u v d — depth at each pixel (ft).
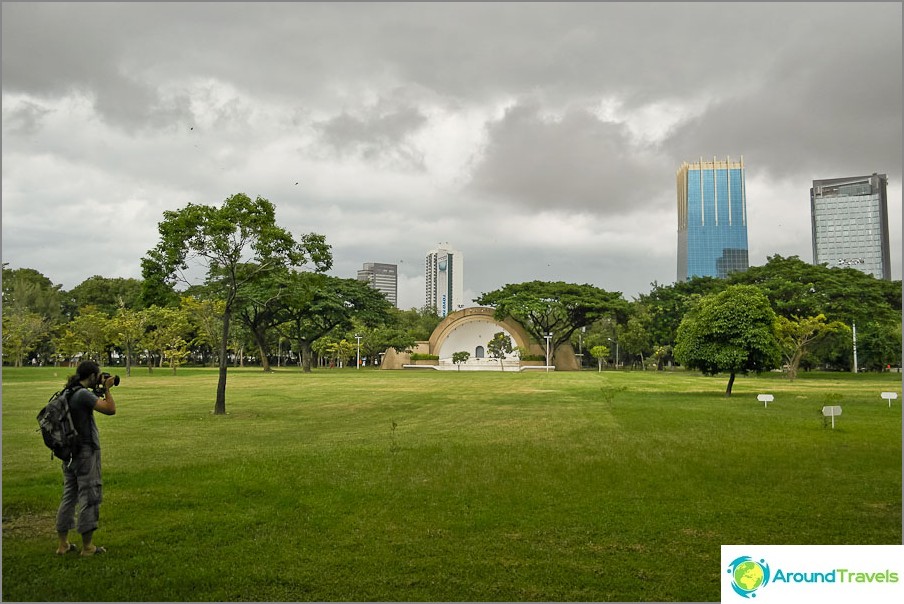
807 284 171.01
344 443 44.01
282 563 20.26
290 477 32.04
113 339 157.79
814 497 28.25
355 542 22.21
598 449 40.88
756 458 37.52
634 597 17.75
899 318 171.83
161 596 17.92
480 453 39.34
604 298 246.27
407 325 355.36
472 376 168.86
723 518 24.94
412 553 21.07
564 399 84.58
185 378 141.59
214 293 180.34
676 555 20.92
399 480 31.50
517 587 18.37
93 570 19.74
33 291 204.13
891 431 49.42
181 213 63.52
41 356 216.33
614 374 188.55
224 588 18.43
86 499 20.97
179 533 23.24
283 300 76.28
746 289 88.17
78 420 21.15
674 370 247.50
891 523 24.27
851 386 112.57
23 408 65.31
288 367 282.15
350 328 246.47
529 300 239.09
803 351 139.33
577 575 19.22
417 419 60.08
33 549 21.66
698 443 43.39
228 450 40.78
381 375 173.17
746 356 83.61
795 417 59.77
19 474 33.01
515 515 25.32
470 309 293.43
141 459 37.29
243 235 65.41
